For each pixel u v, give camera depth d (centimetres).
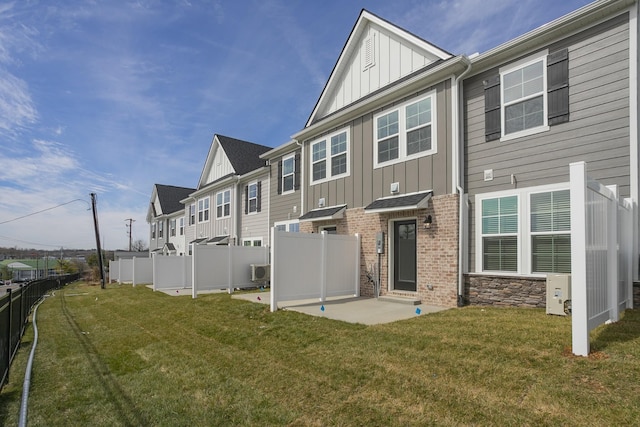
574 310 421
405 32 1032
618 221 576
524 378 379
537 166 738
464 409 339
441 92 879
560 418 303
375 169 1042
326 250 969
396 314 745
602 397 323
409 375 422
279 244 866
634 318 551
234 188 1947
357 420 345
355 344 551
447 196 848
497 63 812
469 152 850
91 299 1633
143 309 1138
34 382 523
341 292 1005
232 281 1348
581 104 688
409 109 956
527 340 485
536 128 741
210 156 2288
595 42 677
